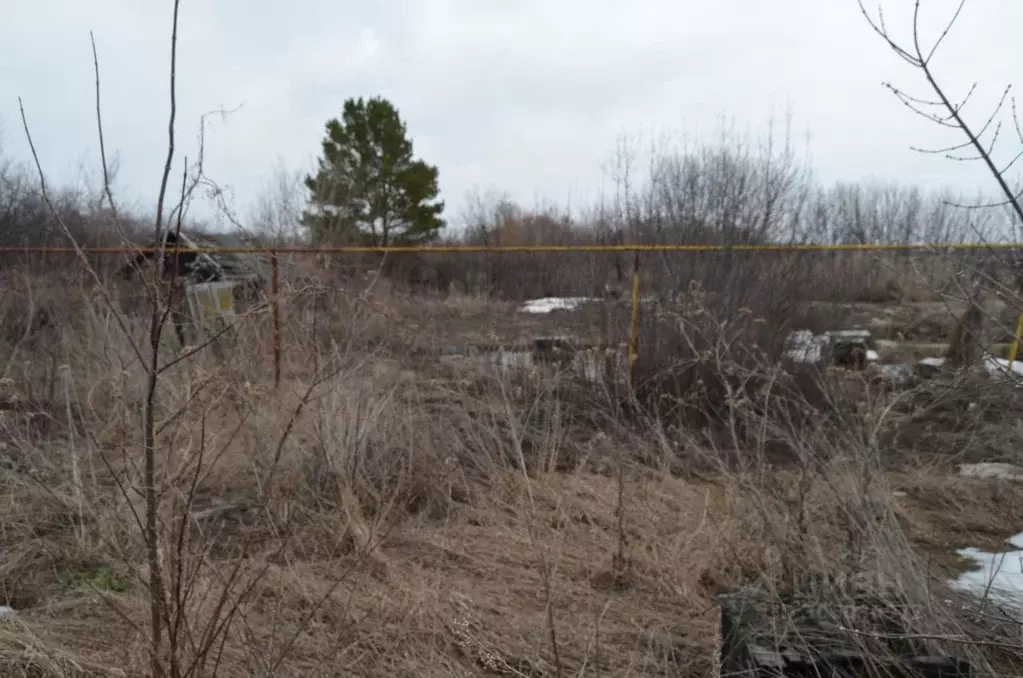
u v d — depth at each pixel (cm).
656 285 713
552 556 388
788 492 385
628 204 868
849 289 805
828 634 254
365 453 479
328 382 471
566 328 717
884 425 514
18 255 748
